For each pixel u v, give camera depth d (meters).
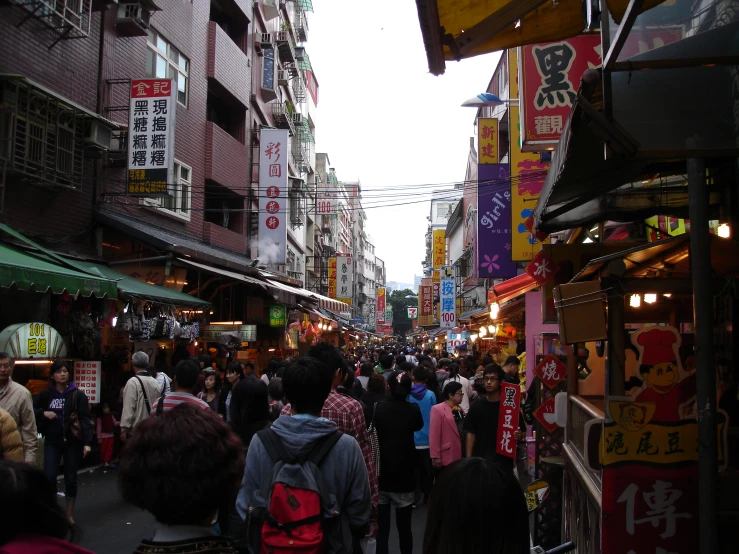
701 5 3.69
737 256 3.79
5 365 5.67
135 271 12.73
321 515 2.85
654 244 3.67
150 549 1.94
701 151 3.43
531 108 8.36
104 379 11.95
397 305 116.38
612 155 3.53
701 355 3.31
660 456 3.51
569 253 6.54
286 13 30.81
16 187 10.09
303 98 40.81
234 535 4.55
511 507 1.80
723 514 3.29
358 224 91.44
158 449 1.96
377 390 7.39
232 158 20.44
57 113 10.33
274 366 10.54
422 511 7.76
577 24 4.36
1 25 9.77
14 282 7.61
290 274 33.47
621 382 3.70
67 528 1.80
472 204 31.58
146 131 12.02
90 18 11.70
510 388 6.09
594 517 3.97
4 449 4.62
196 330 12.67
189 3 17.55
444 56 4.27
